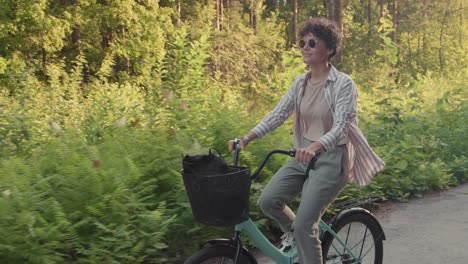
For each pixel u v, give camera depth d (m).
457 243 5.75
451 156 9.45
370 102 10.34
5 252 4.20
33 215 4.44
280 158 6.25
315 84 3.84
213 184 3.19
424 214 6.88
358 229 4.39
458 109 11.29
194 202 3.30
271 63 35.41
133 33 27.47
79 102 11.43
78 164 5.20
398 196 7.68
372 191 7.35
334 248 4.27
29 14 23.58
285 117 4.00
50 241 4.36
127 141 6.18
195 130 6.72
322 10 50.00
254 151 6.36
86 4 26.11
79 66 15.74
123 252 4.66
